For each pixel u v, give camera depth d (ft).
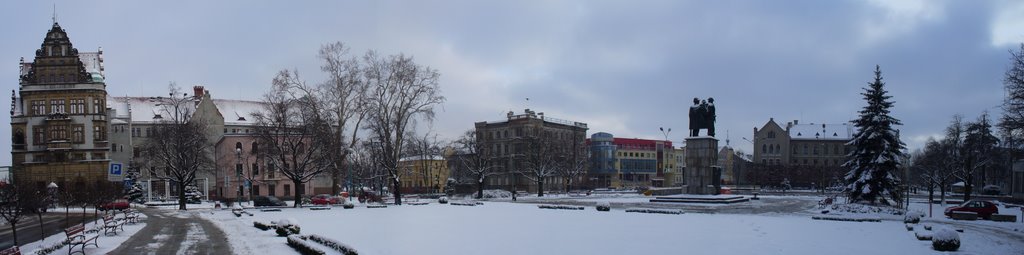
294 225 96.07
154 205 227.20
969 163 234.38
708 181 207.00
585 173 453.99
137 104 381.81
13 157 288.10
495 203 210.38
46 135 285.23
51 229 119.85
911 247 83.41
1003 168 298.97
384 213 153.99
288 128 201.87
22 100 294.87
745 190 392.68
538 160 312.71
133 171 277.64
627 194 315.37
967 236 97.91
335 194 218.38
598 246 82.64
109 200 139.23
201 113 363.56
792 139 492.95
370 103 208.13
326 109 206.18
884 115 159.53
